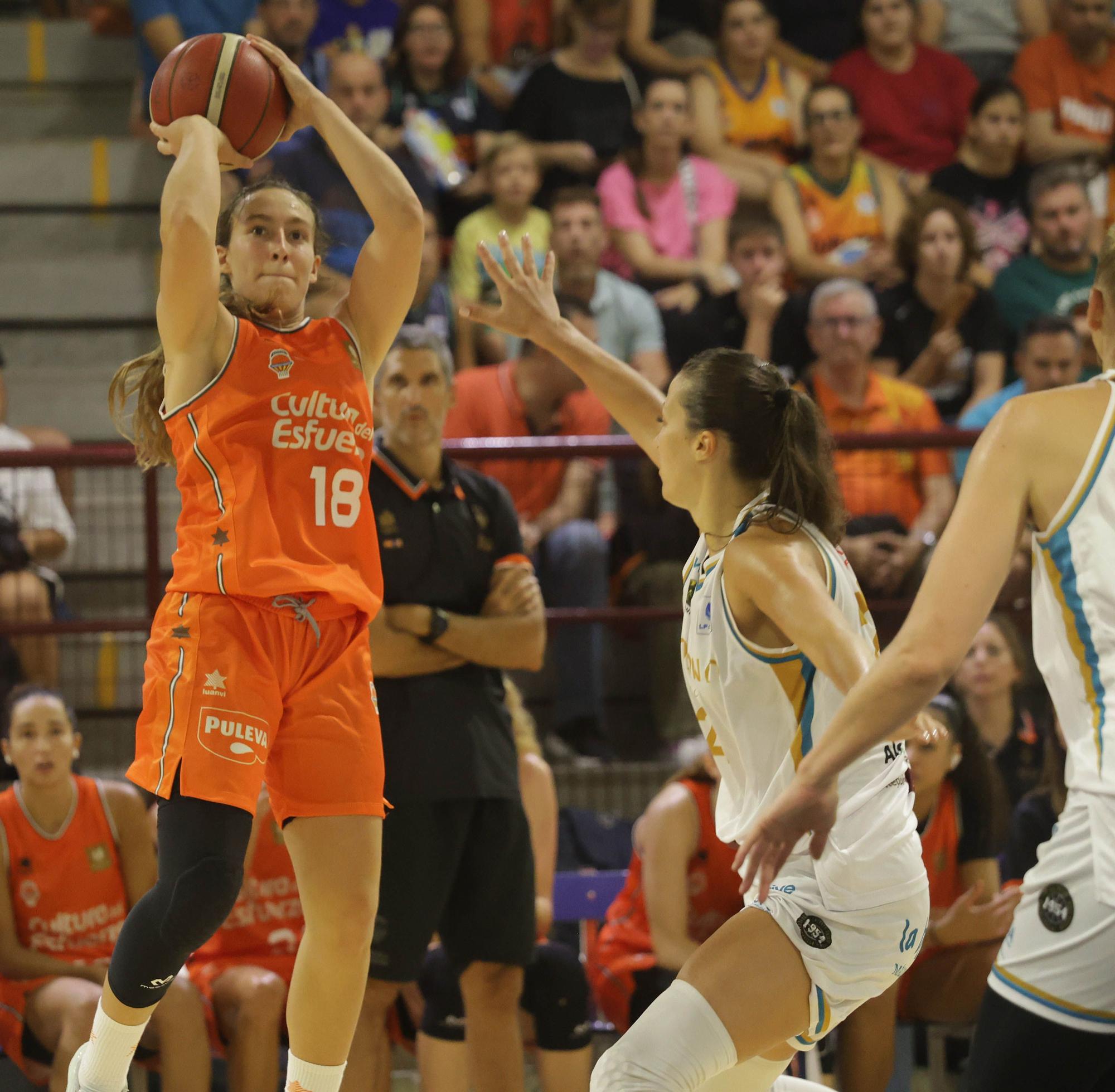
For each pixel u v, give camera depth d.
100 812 13.68
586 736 17.53
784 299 22.47
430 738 11.34
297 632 8.59
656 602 17.45
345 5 25.72
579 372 10.30
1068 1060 7.33
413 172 23.00
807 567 7.83
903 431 16.94
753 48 26.41
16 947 13.12
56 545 17.73
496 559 12.23
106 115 26.47
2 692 16.55
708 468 8.63
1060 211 23.92
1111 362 7.57
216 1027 13.03
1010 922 13.02
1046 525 7.26
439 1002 12.45
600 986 13.78
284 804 8.67
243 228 9.05
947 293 22.81
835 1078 13.74
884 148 26.80
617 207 24.16
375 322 9.28
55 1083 12.38
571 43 26.14
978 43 28.84
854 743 6.57
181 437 8.71
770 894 8.15
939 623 6.66
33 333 23.91
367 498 8.99
